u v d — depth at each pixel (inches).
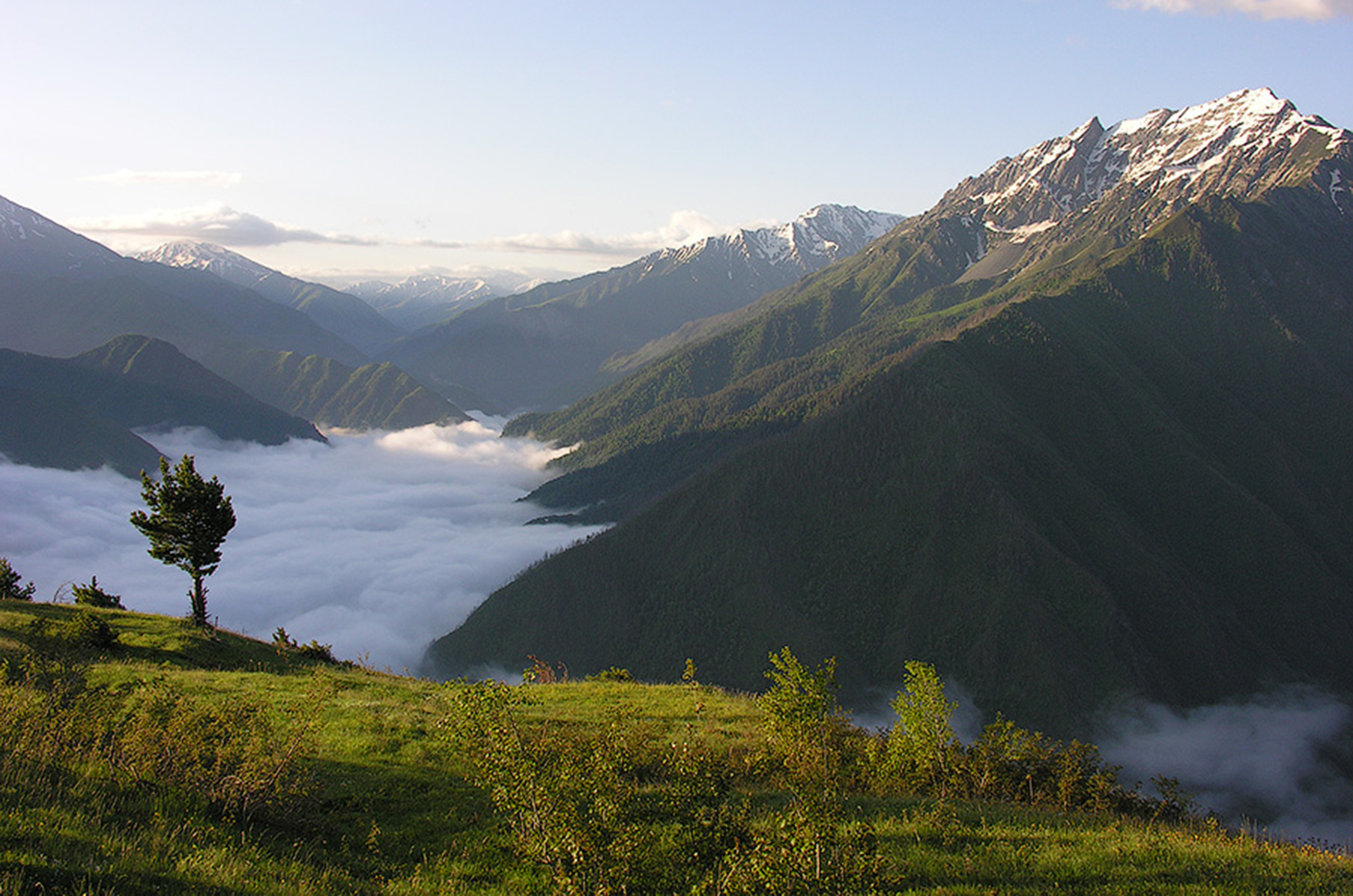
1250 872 610.9
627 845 515.8
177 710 736.3
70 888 387.2
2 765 545.3
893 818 771.4
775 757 881.5
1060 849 676.1
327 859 576.4
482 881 592.1
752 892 535.2
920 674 973.2
